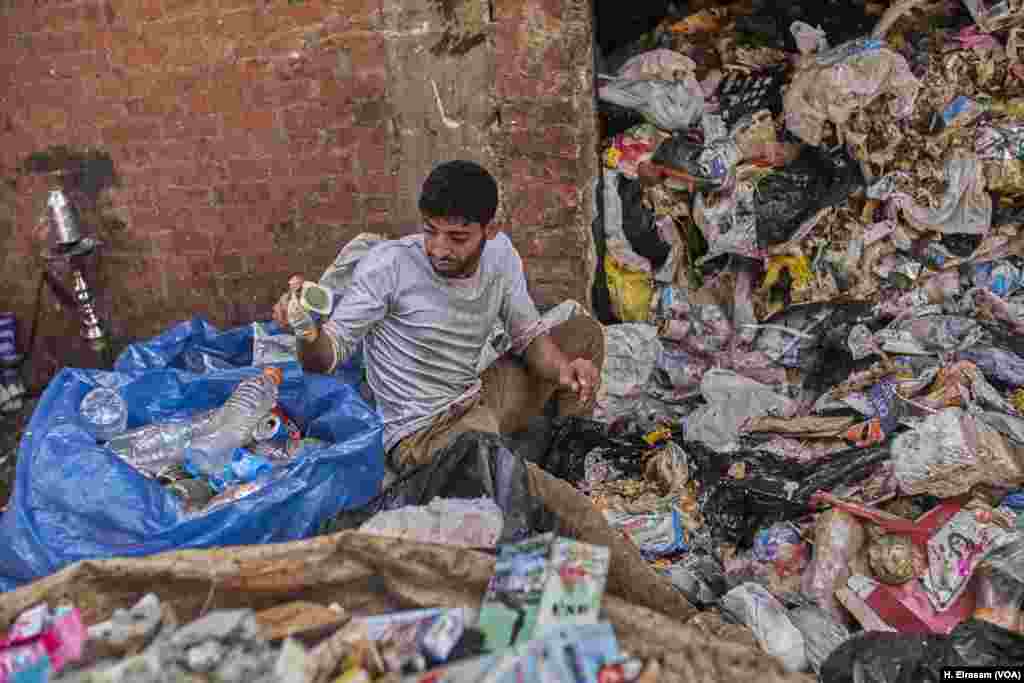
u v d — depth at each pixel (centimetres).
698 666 172
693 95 352
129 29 371
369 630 169
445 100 349
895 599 257
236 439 280
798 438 317
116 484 247
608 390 347
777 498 293
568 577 175
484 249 275
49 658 161
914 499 280
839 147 342
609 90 354
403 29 344
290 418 296
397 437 282
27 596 181
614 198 352
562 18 328
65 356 444
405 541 190
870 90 334
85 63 381
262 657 154
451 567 189
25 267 428
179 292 410
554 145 343
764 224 342
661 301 356
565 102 337
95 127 391
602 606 180
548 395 311
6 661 162
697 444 326
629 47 382
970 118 334
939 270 339
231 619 161
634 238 352
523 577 178
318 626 172
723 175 342
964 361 318
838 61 340
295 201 380
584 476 327
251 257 395
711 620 237
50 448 259
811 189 343
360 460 261
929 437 276
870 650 228
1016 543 251
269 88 364
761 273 352
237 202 387
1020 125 329
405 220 374
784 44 373
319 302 239
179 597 186
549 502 244
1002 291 334
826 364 343
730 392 334
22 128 400
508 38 334
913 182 335
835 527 271
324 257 387
